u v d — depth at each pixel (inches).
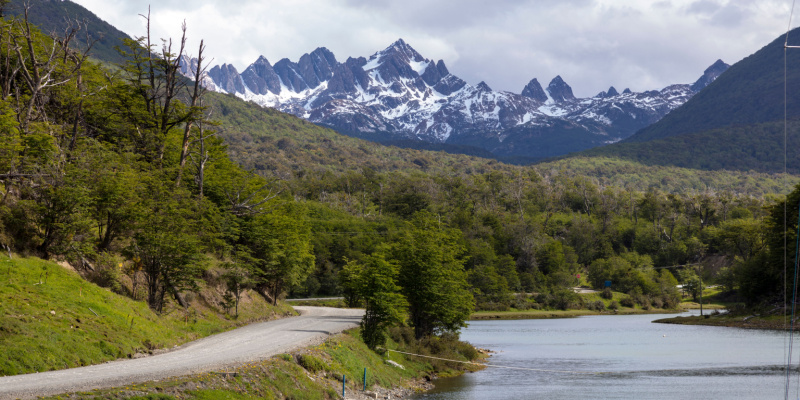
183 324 1704.0
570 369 2247.8
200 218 2025.1
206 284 2138.3
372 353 1811.0
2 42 1968.5
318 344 1529.3
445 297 2354.8
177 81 2449.6
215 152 2913.4
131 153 2041.1
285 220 2682.1
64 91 2139.5
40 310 1162.6
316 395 1214.3
